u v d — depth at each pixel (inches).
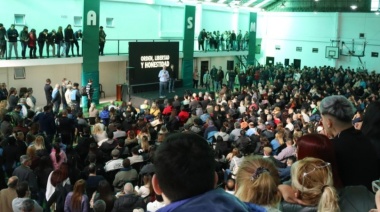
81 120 494.6
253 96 738.2
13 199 259.4
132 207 245.0
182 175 49.2
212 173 50.9
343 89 851.4
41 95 807.1
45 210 287.1
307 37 1298.0
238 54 1173.7
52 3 815.1
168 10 1073.5
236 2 1259.2
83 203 249.3
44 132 459.5
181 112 573.0
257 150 400.2
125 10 965.8
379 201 64.1
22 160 307.4
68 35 753.0
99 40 823.1
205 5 1158.3
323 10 1269.7
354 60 1223.5
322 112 102.6
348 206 84.5
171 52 946.7
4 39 662.5
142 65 883.4
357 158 96.0
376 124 111.0
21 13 766.5
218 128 525.7
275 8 1358.3
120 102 872.3
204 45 1143.6
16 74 759.1
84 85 796.6
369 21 1182.9
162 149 51.2
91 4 780.0
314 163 83.9
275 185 83.1
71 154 374.9
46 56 741.3
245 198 82.7
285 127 489.1
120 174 301.6
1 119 461.1
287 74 1084.5
